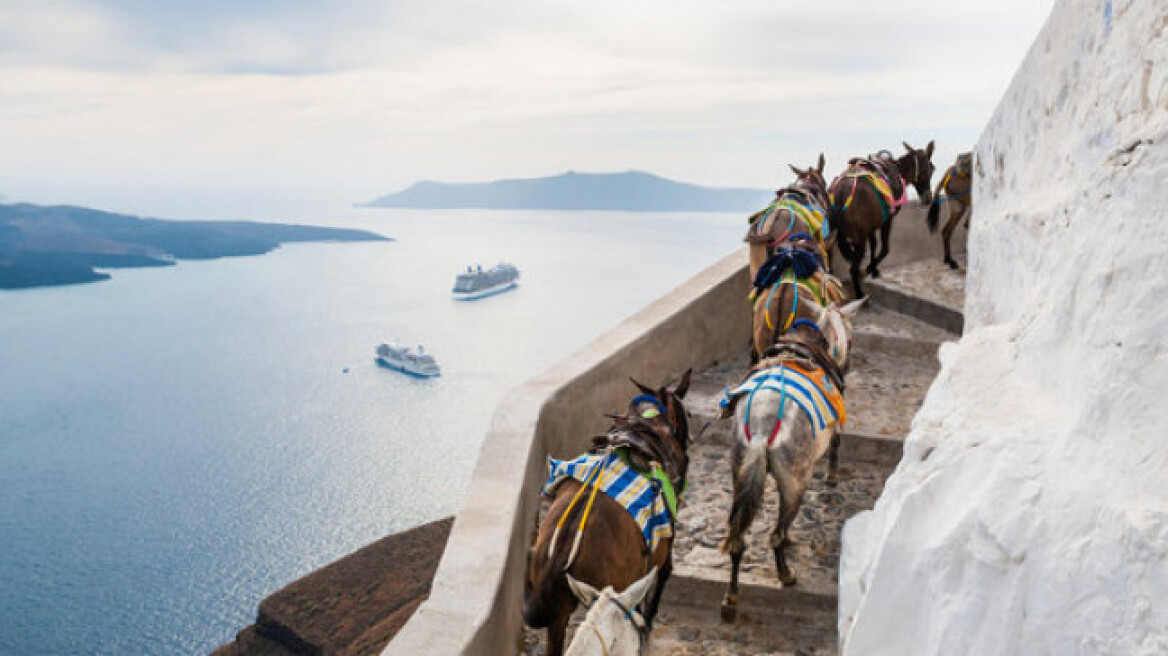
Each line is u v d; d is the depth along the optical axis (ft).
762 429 17.30
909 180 38.91
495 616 13.96
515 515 16.60
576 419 23.16
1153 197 9.49
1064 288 11.23
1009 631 9.00
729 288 31.83
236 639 71.15
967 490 10.47
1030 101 17.71
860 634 11.21
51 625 522.88
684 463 17.46
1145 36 11.87
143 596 572.51
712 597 19.43
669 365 28.84
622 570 14.20
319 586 73.92
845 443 25.05
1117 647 7.76
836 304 22.59
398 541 79.66
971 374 12.78
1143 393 8.60
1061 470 9.29
